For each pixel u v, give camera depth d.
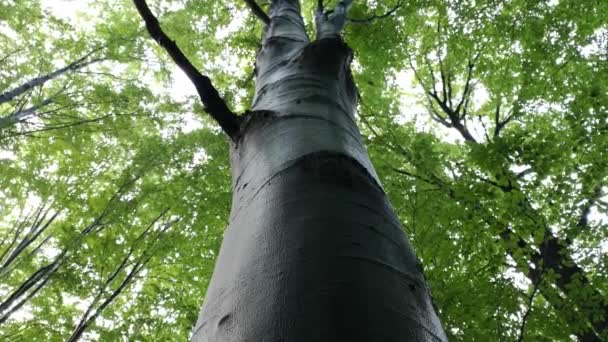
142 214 8.04
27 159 8.49
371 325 0.85
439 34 9.91
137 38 9.43
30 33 9.11
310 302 0.89
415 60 11.07
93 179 8.37
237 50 8.73
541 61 8.43
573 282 4.32
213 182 7.79
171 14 9.56
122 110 8.95
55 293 8.07
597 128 4.71
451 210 5.25
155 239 7.40
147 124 9.15
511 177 4.68
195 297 8.18
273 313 0.89
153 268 8.09
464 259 4.87
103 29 9.87
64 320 7.98
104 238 7.26
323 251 1.04
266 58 3.15
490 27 8.88
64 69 8.87
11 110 10.19
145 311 7.30
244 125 1.93
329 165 1.40
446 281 4.70
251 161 1.68
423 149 6.24
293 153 1.52
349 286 0.93
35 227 7.90
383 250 1.11
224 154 8.20
